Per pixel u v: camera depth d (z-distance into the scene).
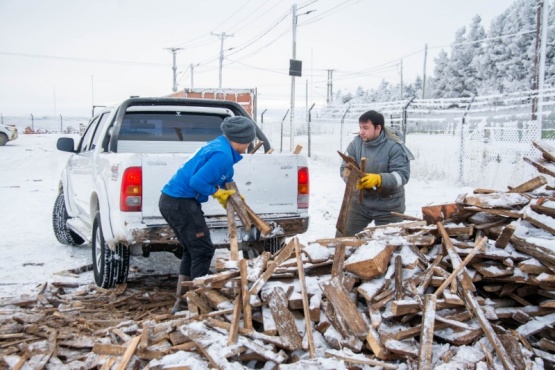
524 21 50.78
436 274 3.46
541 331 3.25
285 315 3.25
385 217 4.98
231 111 6.50
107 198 4.87
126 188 4.53
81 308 4.53
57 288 5.11
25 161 21.03
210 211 4.79
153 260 6.55
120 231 4.56
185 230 4.16
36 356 3.44
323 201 10.63
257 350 3.04
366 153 5.02
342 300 3.25
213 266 6.11
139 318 4.28
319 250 3.73
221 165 4.02
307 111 22.89
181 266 4.34
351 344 3.06
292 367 2.81
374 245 3.51
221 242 4.79
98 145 5.73
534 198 3.86
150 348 3.27
